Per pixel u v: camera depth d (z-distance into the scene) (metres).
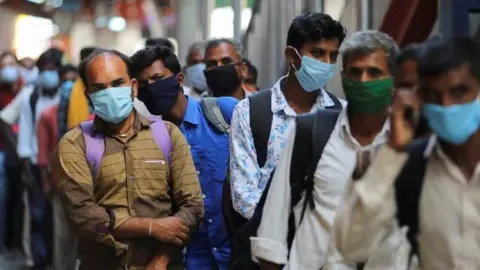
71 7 31.45
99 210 6.38
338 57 7.06
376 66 5.26
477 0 7.01
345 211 4.50
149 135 6.65
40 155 12.41
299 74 6.39
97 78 6.46
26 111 13.08
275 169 5.64
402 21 9.16
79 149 6.54
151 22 31.56
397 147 4.33
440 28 7.16
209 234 7.36
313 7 12.76
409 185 4.43
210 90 9.62
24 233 13.59
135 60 7.54
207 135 7.49
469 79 4.16
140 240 6.50
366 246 4.54
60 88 12.80
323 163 5.28
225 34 21.67
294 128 5.42
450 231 4.33
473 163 4.34
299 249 5.28
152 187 6.55
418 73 4.29
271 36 15.22
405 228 4.49
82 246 6.55
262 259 5.30
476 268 4.31
